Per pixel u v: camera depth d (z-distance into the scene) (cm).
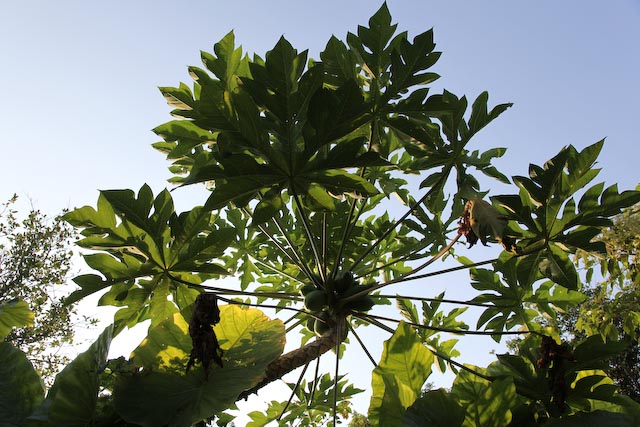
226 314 273
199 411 229
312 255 497
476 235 323
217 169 304
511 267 433
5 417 215
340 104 301
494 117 396
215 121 305
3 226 1436
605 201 341
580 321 658
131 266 354
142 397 232
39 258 1446
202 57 364
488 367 316
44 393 231
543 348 285
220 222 532
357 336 397
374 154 307
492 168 424
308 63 406
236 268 532
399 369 232
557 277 345
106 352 233
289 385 568
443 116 393
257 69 307
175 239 349
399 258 495
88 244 338
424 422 217
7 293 1377
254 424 552
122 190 335
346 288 390
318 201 330
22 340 1380
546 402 283
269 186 320
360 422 937
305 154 311
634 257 623
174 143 445
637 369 1370
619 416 228
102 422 226
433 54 362
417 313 545
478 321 445
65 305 339
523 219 342
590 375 288
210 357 242
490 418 228
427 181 414
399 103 368
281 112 310
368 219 537
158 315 371
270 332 269
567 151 329
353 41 398
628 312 623
